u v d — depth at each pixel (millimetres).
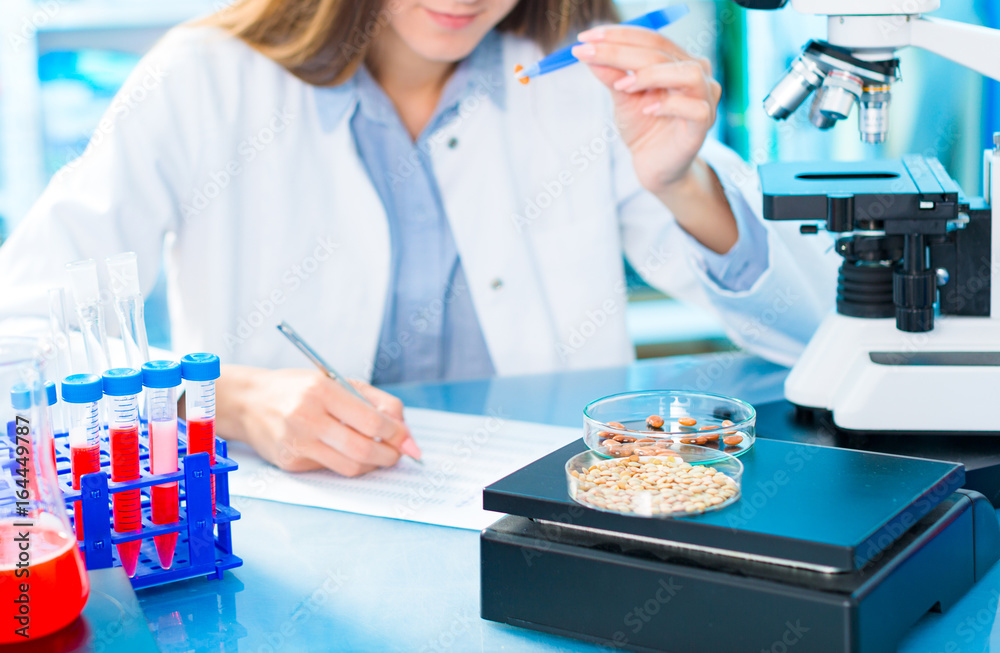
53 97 2486
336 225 1833
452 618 765
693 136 1429
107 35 2482
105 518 767
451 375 1956
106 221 1622
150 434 795
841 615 619
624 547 719
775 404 1172
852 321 1097
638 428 939
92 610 679
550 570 722
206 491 812
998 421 1005
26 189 2510
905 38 1052
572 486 741
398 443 1103
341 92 1802
